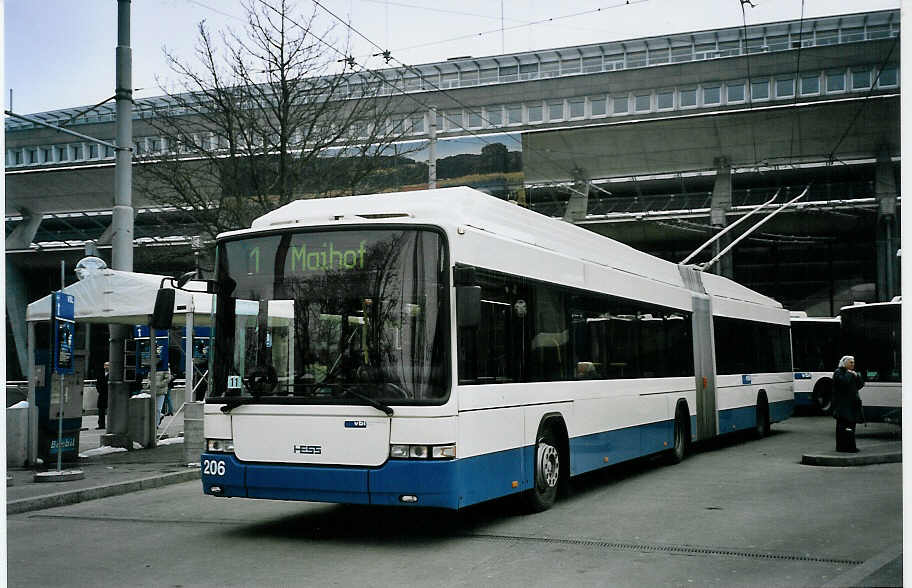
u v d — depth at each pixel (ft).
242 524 31.37
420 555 25.64
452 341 26.71
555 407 33.99
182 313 51.93
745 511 32.58
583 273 38.09
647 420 44.16
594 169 131.75
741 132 120.67
